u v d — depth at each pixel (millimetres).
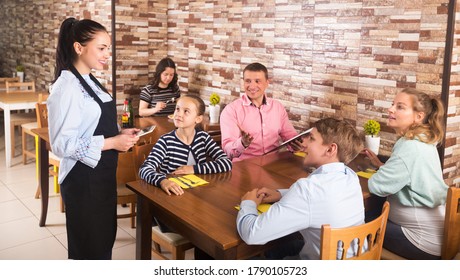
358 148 1690
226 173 2402
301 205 1588
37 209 3721
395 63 2729
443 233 2080
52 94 1888
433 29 2525
